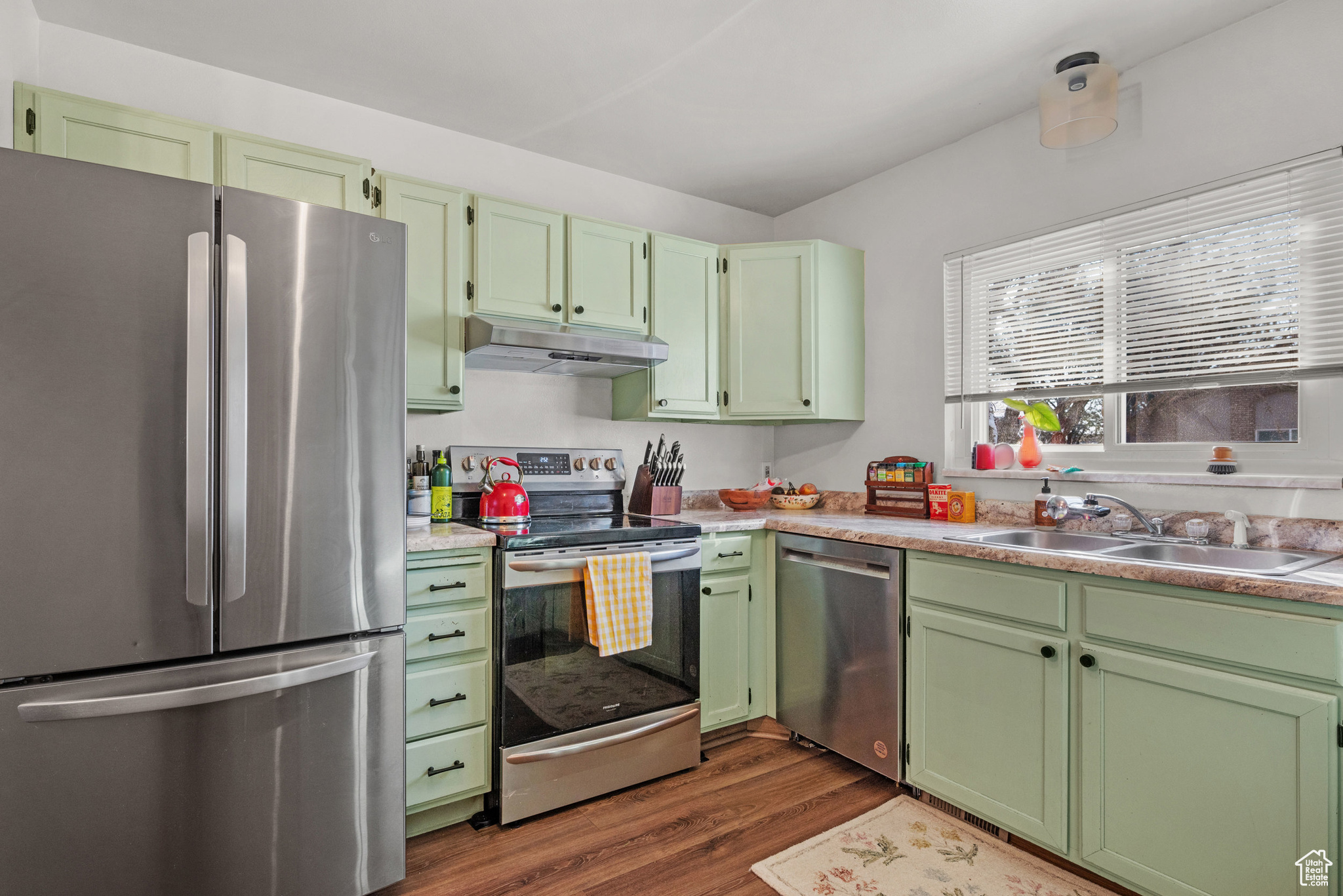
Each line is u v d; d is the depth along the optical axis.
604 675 2.14
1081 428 2.36
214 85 2.17
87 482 1.30
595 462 2.82
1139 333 2.16
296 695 1.51
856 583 2.26
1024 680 1.76
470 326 2.29
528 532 2.08
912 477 2.73
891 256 2.94
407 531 2.04
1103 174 2.22
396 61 2.15
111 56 2.02
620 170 2.96
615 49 2.07
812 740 2.44
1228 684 1.37
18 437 1.25
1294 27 1.80
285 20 1.93
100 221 1.32
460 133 2.62
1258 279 1.88
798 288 2.87
